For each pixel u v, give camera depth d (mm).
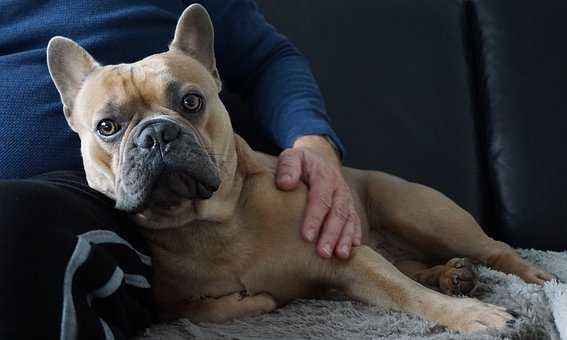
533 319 1220
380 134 2127
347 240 1433
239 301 1393
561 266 1746
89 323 912
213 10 1915
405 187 1882
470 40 2332
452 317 1242
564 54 2201
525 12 2260
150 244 1404
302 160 1554
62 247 916
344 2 2252
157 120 1251
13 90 1490
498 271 1638
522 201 2074
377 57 2193
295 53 1972
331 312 1314
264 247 1420
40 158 1459
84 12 1629
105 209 1257
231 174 1409
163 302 1436
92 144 1351
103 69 1416
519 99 2164
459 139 2148
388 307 1355
